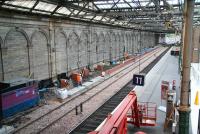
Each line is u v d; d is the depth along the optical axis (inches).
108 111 644.1
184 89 248.7
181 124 258.7
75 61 1102.4
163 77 1100.5
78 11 964.6
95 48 1315.2
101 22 1300.4
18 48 727.1
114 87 909.8
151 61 1711.4
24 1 670.5
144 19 1380.4
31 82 660.1
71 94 788.0
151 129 500.4
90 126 542.6
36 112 627.8
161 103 672.4
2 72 665.0
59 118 574.6
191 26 236.7
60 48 968.3
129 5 936.3
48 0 716.0
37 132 496.1
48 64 896.3
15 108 605.9
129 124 523.2
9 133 496.1
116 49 1688.0
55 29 917.8
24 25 742.5
